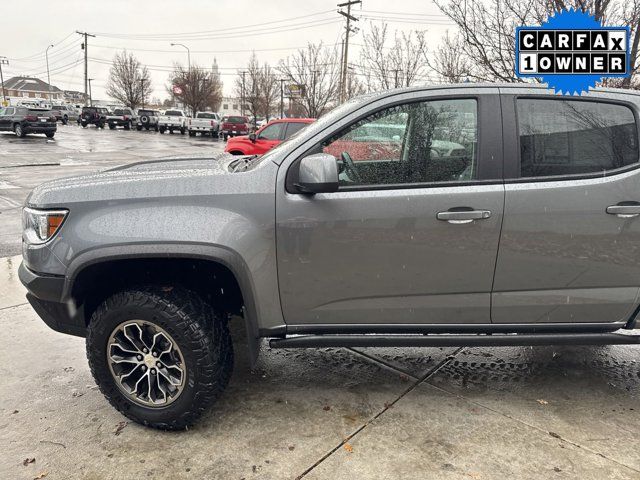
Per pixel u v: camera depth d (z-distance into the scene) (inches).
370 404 116.0
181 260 102.0
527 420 109.8
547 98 102.8
